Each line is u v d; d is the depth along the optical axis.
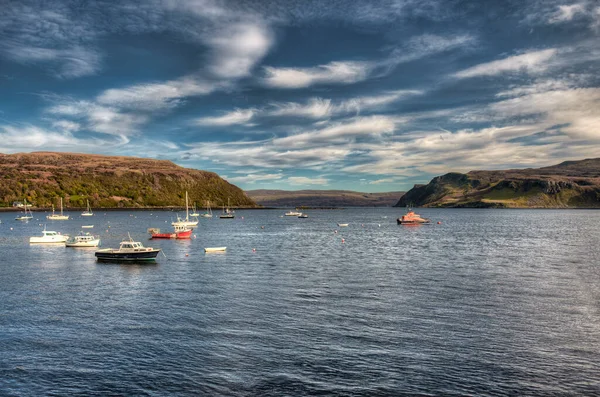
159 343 32.72
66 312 41.12
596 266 68.31
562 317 39.12
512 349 31.50
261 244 107.31
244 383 26.45
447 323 37.25
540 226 184.88
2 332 35.34
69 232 149.25
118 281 56.09
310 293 48.44
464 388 25.83
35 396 25.08
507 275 59.88
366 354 30.50
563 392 25.48
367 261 74.50
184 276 59.47
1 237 125.94
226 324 37.03
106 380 26.91
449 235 137.25
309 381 26.66
